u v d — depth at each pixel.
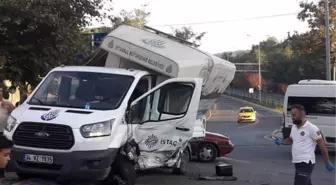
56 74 9.60
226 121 47.44
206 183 11.24
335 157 18.59
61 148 8.08
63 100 9.04
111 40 10.49
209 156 16.30
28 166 8.26
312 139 8.33
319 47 43.38
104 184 9.12
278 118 50.25
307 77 68.25
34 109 8.68
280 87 102.62
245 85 116.44
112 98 8.99
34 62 11.74
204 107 11.87
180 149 10.10
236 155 19.17
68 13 12.14
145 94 9.25
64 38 11.91
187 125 9.90
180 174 12.45
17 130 8.34
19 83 11.91
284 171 14.36
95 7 12.82
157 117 9.60
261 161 17.14
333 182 12.16
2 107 9.50
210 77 10.83
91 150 8.11
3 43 11.40
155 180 11.38
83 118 8.27
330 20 41.97
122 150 8.81
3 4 10.66
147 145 9.50
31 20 11.10
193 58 10.34
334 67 44.47
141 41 10.40
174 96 9.81
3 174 9.20
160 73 10.00
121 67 10.62
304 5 43.72
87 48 14.13
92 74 9.49
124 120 8.81
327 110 19.22
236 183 11.43
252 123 44.12
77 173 8.05
